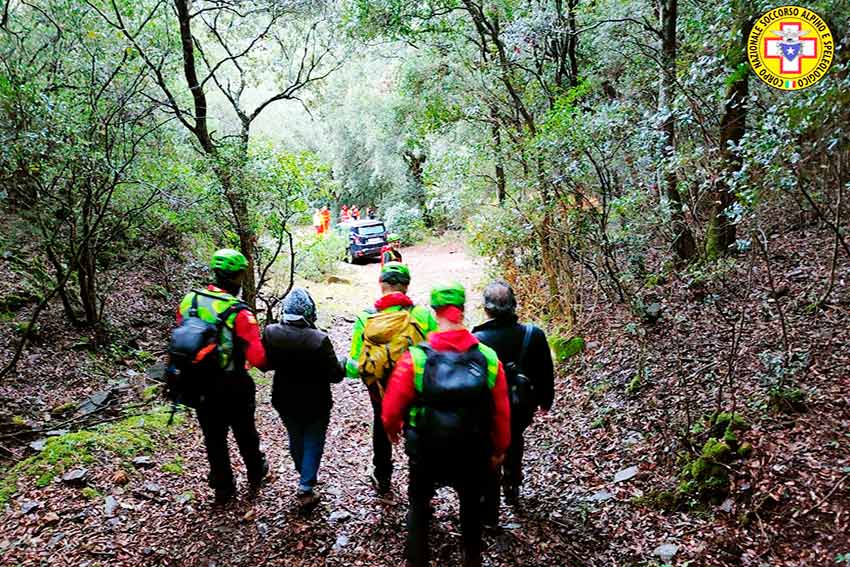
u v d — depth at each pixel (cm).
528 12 980
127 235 941
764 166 375
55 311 825
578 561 340
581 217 686
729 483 365
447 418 274
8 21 760
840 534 304
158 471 473
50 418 590
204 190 764
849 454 349
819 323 502
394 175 2769
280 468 495
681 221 658
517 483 398
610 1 1027
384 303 372
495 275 970
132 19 823
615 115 618
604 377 605
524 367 356
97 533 380
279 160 816
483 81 1074
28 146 573
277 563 355
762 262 648
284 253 1398
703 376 504
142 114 766
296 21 1080
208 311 383
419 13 1032
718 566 312
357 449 555
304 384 402
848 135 344
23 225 946
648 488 401
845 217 631
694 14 663
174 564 353
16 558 352
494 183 914
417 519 300
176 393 374
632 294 678
